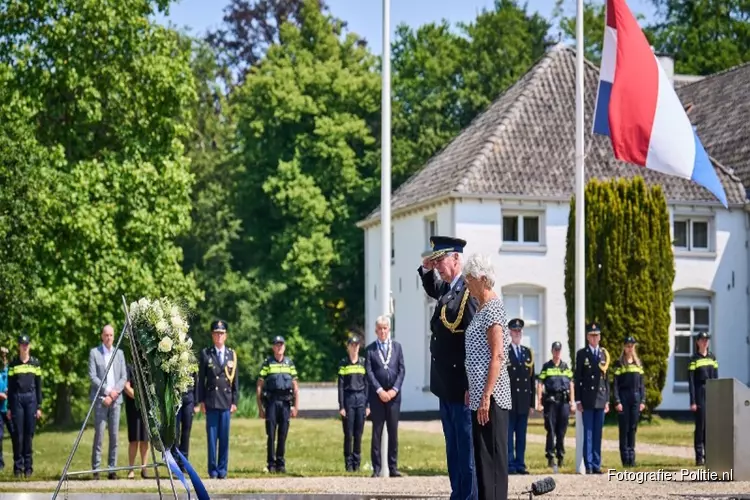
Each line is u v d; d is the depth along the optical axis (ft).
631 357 91.81
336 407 210.18
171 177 162.40
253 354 239.50
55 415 170.50
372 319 207.92
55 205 145.79
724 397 74.28
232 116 261.03
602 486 72.69
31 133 142.82
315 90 247.70
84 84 155.53
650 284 145.48
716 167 176.04
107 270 153.69
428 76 247.70
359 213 247.09
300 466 93.35
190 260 245.86
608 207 145.28
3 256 127.54
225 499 55.83
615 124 81.51
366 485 73.61
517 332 88.12
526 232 166.91
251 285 241.96
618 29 81.97
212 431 82.79
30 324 134.21
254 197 249.14
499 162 168.45
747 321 172.24
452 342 49.11
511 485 73.82
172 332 47.26
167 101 163.53
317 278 239.91
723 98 193.88
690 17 264.11
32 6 155.63
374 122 255.09
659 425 147.13
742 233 172.76
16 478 82.12
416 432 134.92
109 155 161.07
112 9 157.17
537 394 91.56
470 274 47.39
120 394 84.38
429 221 176.24
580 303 87.10
